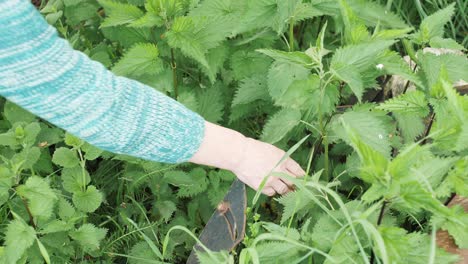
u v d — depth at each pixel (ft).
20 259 6.46
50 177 8.16
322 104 6.24
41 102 4.30
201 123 5.22
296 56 5.89
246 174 5.90
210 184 7.77
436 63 6.53
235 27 7.11
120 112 4.68
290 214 5.96
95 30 9.70
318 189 5.94
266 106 7.98
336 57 5.90
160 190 8.02
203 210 7.83
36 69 4.14
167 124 4.93
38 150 7.36
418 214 6.14
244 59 7.75
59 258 7.08
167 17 7.27
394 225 5.48
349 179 7.17
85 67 4.46
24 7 4.00
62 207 6.97
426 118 6.93
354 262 4.85
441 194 4.77
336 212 5.66
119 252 7.84
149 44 7.39
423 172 4.65
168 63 7.99
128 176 8.12
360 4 7.47
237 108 7.91
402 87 7.86
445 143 4.66
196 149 5.21
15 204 7.36
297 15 7.15
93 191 7.11
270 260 5.48
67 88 4.33
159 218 8.14
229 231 6.31
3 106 9.14
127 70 7.41
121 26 8.05
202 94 8.10
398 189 4.17
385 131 5.98
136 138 4.83
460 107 4.52
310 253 5.12
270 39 7.90
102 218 8.36
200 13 7.63
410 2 10.40
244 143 5.68
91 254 7.36
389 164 4.12
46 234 6.88
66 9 9.13
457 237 4.98
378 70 6.85
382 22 7.50
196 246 6.64
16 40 3.99
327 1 7.11
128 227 7.80
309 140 7.81
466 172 4.72
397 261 4.50
